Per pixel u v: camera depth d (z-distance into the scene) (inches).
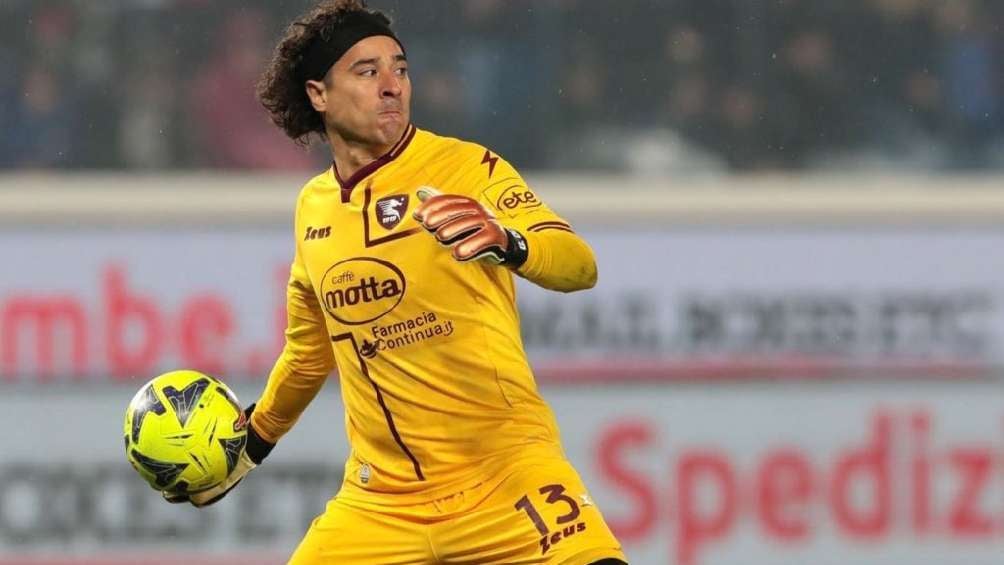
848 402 1369.3
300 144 733.3
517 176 664.4
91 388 1339.8
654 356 1363.2
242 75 1430.9
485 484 679.1
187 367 1347.2
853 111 1453.0
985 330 1376.7
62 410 1338.6
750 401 1364.4
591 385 1358.3
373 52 666.8
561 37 1438.2
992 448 1369.3
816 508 1360.7
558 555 653.3
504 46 1433.3
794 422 1365.7
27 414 1336.1
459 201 593.0
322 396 1347.2
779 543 1355.8
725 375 1364.4
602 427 1355.8
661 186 1407.5
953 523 1365.7
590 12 1440.7
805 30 1455.5
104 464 1338.6
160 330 1347.2
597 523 659.4
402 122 669.9
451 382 671.1
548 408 693.9
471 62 1432.1
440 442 680.4
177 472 715.4
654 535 1352.1
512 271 613.6
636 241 1373.0
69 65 1423.5
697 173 1439.5
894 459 1368.1
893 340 1373.0
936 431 1370.6
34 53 1423.5
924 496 1365.7
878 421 1369.3
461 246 584.7
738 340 1366.9
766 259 1374.3
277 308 1355.8
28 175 1403.8
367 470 704.4
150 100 1424.7
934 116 1459.2
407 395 676.7
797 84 1450.5
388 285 663.8
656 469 1355.8
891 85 1456.7
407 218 658.8
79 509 1336.1
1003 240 1380.4
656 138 1443.2
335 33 668.1
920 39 1464.1
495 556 676.1
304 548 721.0
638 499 1353.3
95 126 1418.6
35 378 1337.4
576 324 1358.3
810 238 1378.0
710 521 1354.6
